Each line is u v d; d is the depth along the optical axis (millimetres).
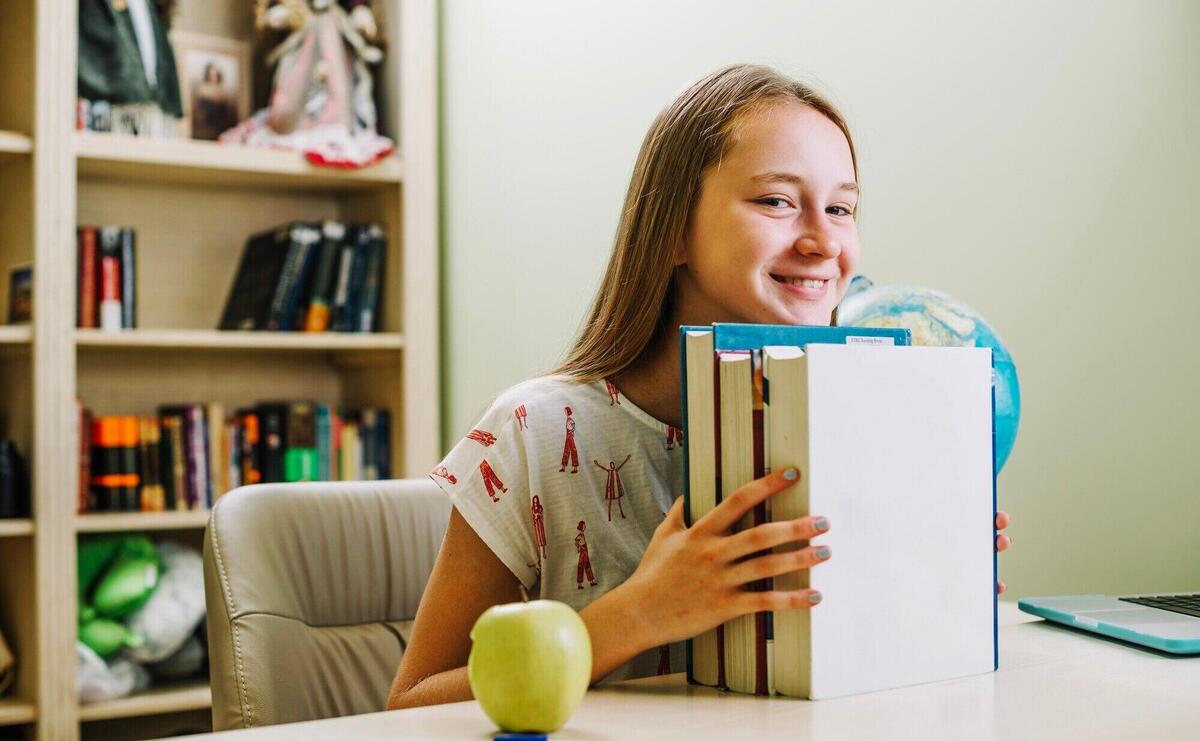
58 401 2508
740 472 777
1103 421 1463
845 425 762
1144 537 1411
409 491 1483
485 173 2762
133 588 2566
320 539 1391
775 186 972
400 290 2906
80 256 2625
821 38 1847
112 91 2648
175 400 2965
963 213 1626
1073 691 788
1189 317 1365
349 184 2980
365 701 1353
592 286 2361
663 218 1026
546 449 1042
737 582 749
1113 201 1447
